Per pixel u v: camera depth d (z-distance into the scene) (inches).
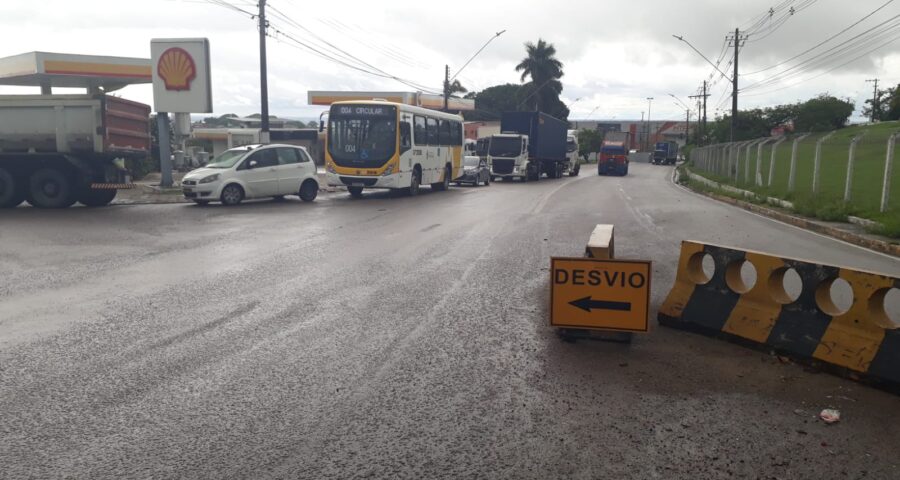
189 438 167.6
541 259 423.5
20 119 712.4
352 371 216.8
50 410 183.3
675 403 193.8
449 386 204.5
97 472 150.3
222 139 2066.9
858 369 212.4
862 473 154.3
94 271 373.7
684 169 2108.8
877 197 834.2
